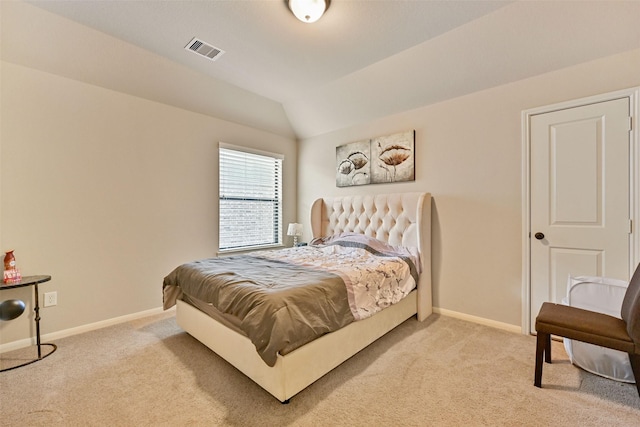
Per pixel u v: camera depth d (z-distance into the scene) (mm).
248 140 3914
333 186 4020
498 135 2586
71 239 2525
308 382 1641
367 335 2139
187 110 3291
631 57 1998
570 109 2238
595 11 1887
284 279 1949
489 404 1562
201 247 3436
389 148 3352
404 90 2971
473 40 2305
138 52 2555
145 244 2979
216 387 1732
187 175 3301
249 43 2453
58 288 2455
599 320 1620
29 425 1427
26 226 2309
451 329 2574
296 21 2162
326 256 2887
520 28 2125
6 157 2227
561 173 2291
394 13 2070
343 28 2244
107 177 2725
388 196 3248
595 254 2158
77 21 2160
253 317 1543
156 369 1936
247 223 3959
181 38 2383
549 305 1899
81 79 2545
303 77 3092
